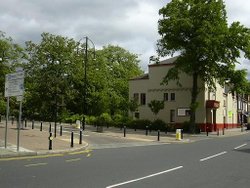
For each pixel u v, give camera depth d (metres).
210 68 47.38
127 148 24.69
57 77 60.12
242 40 46.72
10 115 55.12
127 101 60.41
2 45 38.72
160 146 27.30
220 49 46.28
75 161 16.38
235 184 11.37
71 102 68.00
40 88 59.22
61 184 10.77
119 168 14.43
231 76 48.06
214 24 46.47
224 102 65.88
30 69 66.88
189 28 46.09
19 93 18.11
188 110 55.16
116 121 55.66
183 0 48.34
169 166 15.31
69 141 26.36
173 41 47.66
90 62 70.94
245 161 17.56
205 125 54.53
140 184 10.99
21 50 40.47
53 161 16.16
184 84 55.75
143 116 59.31
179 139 34.94
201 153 21.52
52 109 60.66
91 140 29.97
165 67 57.53
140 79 60.25
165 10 48.50
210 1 47.69
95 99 68.12
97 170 13.75
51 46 68.00
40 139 25.98
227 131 59.50
